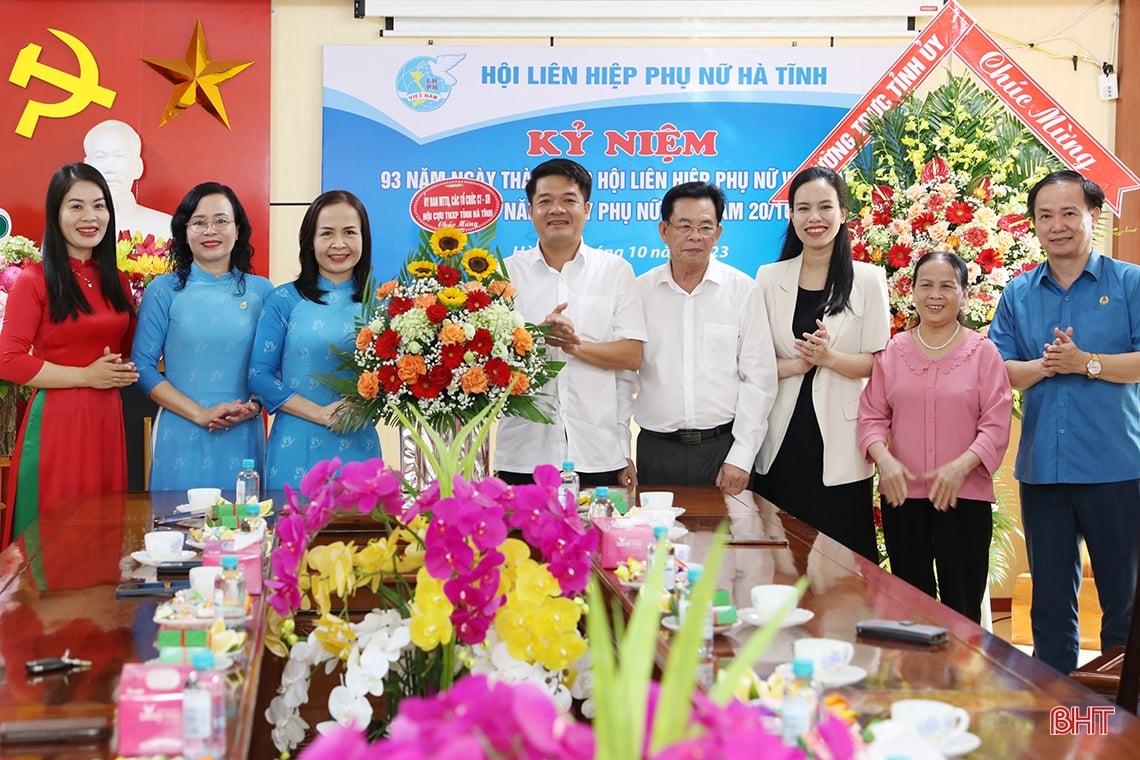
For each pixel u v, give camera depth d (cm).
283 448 401
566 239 414
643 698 100
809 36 586
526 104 583
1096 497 403
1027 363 407
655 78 584
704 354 419
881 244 466
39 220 565
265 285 430
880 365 414
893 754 146
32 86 564
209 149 575
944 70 573
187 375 411
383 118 580
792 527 322
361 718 224
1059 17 594
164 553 275
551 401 414
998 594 586
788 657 196
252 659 196
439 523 217
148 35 571
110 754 159
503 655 223
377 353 357
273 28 583
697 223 411
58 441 409
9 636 216
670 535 298
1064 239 405
